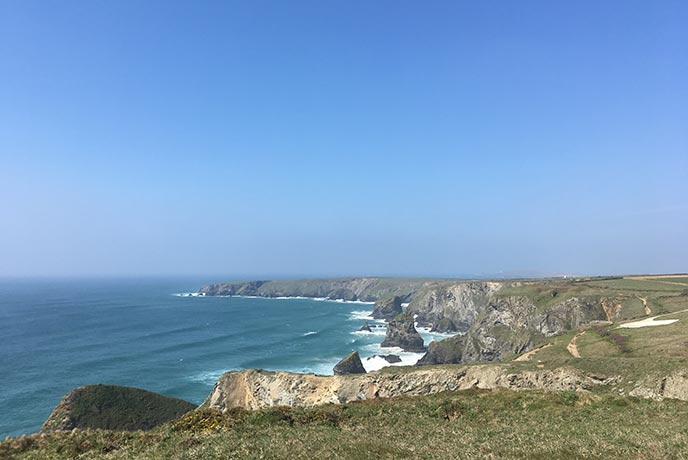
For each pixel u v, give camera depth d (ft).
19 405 220.84
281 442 61.00
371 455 51.29
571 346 211.61
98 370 293.43
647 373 123.34
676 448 47.85
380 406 93.45
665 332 186.70
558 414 77.46
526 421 73.97
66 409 147.95
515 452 49.93
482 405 89.10
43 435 75.77
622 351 176.24
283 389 161.07
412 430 69.15
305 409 89.97
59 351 354.74
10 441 71.10
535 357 207.72
